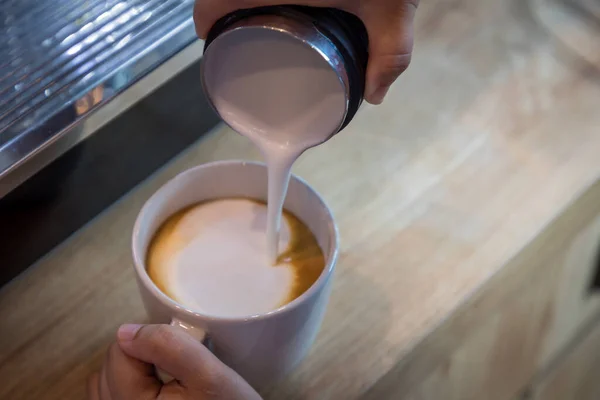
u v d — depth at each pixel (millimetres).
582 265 644
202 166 502
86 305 522
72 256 542
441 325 522
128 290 528
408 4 403
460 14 686
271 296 478
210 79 440
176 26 525
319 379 500
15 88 491
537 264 582
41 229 523
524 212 566
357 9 401
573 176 584
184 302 471
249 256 495
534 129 611
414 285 534
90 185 533
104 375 464
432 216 564
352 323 519
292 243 501
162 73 523
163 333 434
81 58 506
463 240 553
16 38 513
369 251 547
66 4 529
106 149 522
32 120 482
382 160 592
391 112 621
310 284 485
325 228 487
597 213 608
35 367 499
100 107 500
